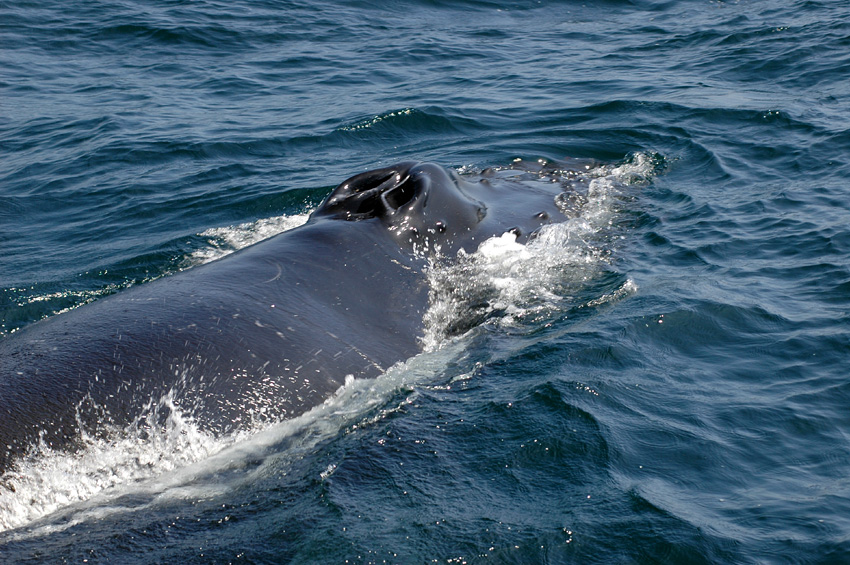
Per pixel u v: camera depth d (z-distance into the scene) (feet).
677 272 54.70
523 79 116.06
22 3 169.37
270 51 142.00
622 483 34.63
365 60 133.80
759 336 46.78
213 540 31.27
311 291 43.91
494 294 49.78
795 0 153.58
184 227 70.13
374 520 32.48
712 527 32.09
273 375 38.40
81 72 133.18
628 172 73.56
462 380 42.32
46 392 34.17
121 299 41.65
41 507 31.71
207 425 35.99
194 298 41.09
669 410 39.93
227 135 96.43
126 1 174.09
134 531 31.48
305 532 31.78
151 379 35.99
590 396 40.65
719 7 157.79
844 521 32.12
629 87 107.14
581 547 31.19
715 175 74.49
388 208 50.16
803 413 39.60
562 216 59.52
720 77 110.93
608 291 51.78
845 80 104.17
